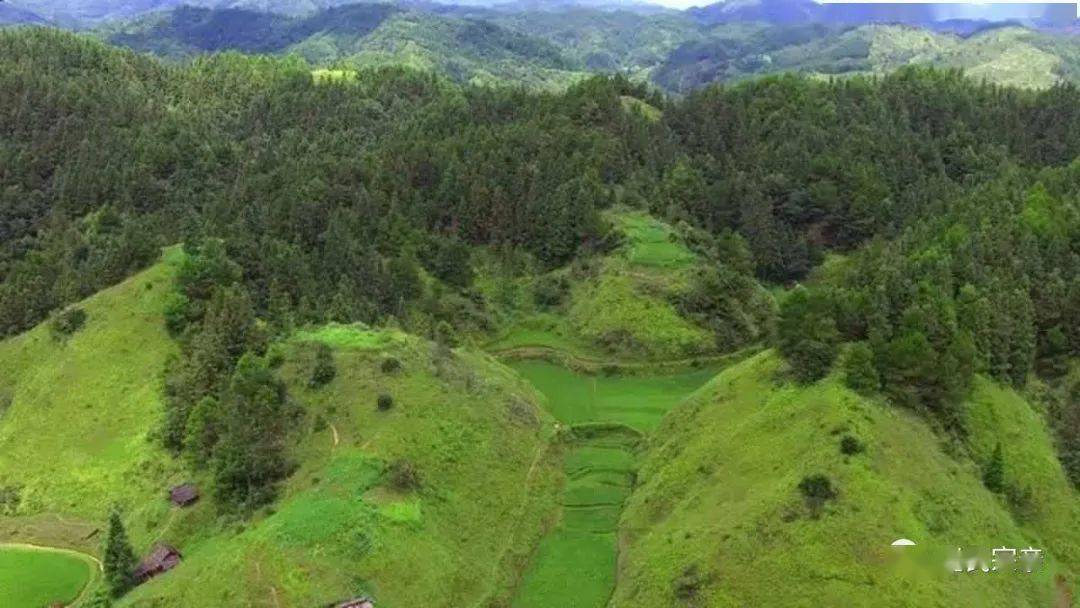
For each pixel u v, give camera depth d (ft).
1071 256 359.05
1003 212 409.90
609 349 434.30
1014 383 308.60
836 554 217.56
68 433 344.69
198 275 386.11
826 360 282.97
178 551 277.64
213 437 312.91
